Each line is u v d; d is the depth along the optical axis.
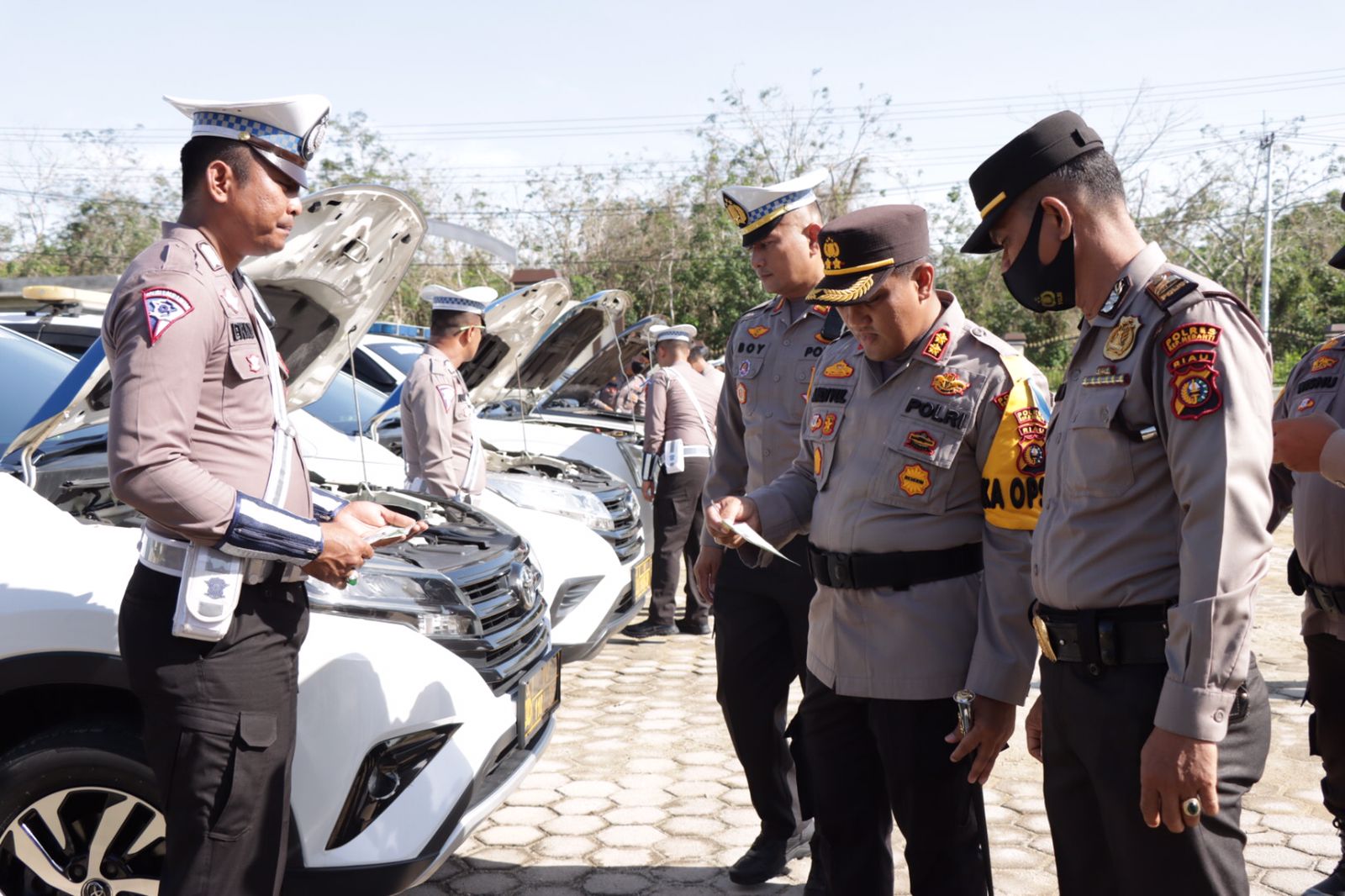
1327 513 2.80
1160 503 1.80
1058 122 1.90
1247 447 1.67
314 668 2.40
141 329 1.97
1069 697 1.91
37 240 31.61
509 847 3.50
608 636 4.93
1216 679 1.67
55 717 2.47
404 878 2.40
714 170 33.12
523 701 2.91
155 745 2.08
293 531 2.06
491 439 6.76
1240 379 1.69
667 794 3.95
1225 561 1.66
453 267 33.78
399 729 2.45
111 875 2.36
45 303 3.57
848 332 2.82
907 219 2.37
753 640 3.21
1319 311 39.59
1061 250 1.90
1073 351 1.95
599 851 3.46
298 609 2.21
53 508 2.57
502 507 4.93
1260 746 1.83
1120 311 1.84
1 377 3.40
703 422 6.42
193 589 2.02
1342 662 2.88
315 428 4.89
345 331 3.62
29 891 2.39
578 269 35.03
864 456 2.43
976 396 2.32
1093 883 2.00
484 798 2.64
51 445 3.06
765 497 2.64
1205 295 1.75
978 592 2.37
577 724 4.78
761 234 3.09
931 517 2.37
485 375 6.87
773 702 3.22
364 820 2.40
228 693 2.07
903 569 2.37
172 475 1.94
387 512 2.26
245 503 2.02
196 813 2.06
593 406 9.03
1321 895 3.02
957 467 2.34
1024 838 3.54
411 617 2.69
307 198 3.05
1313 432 2.03
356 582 2.32
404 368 7.45
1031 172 1.90
